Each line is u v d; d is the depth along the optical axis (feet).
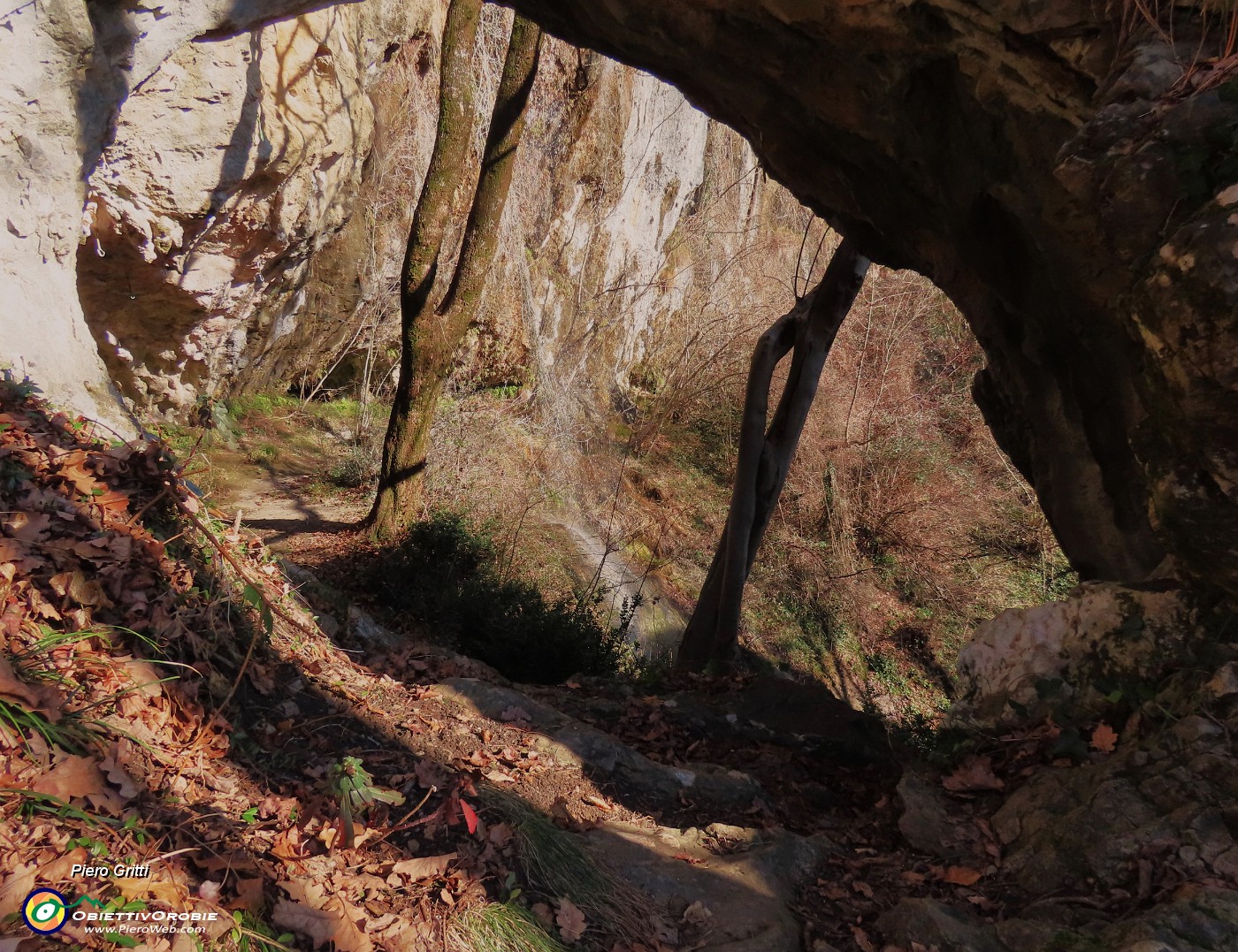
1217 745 11.04
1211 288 9.84
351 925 8.16
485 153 29.94
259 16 17.74
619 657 28.04
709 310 58.29
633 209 58.80
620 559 42.88
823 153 19.22
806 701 21.15
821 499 51.65
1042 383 18.01
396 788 10.69
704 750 17.28
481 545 31.83
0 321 13.48
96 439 12.72
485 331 47.62
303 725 11.28
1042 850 11.04
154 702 9.68
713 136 66.18
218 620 11.57
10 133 14.07
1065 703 13.73
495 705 14.52
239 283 32.53
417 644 17.80
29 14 14.02
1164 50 11.27
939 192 16.72
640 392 60.70
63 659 9.23
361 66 35.58
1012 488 55.36
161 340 32.07
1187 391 10.33
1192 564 11.84
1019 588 51.57
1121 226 11.13
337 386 45.57
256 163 28.58
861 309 56.08
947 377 59.52
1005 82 14.06
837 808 15.76
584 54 51.13
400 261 43.96
